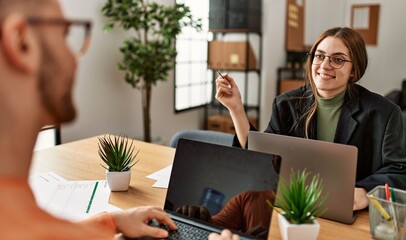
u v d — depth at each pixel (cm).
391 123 155
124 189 144
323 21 610
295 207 101
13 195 44
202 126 514
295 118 176
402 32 559
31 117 45
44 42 43
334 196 121
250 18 442
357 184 136
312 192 104
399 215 106
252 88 497
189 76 473
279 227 110
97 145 206
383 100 159
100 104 338
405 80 542
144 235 98
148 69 327
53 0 45
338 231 117
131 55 330
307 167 123
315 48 164
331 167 119
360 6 580
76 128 313
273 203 100
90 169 168
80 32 52
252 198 104
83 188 145
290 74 551
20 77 43
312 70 165
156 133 421
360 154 160
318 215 119
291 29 532
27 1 42
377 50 581
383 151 154
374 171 158
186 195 114
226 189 108
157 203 134
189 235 103
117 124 362
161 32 332
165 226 106
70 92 47
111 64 345
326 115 167
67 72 46
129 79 338
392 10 560
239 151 109
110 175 142
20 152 45
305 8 574
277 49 505
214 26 459
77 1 300
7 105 43
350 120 160
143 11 322
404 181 140
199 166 115
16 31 41
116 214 99
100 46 330
